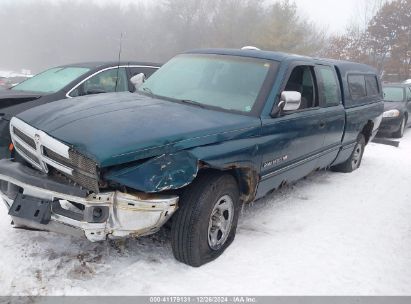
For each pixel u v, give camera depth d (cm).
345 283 362
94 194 308
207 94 439
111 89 661
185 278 346
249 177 402
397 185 688
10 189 354
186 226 346
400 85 1357
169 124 349
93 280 333
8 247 371
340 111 588
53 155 331
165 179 313
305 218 501
